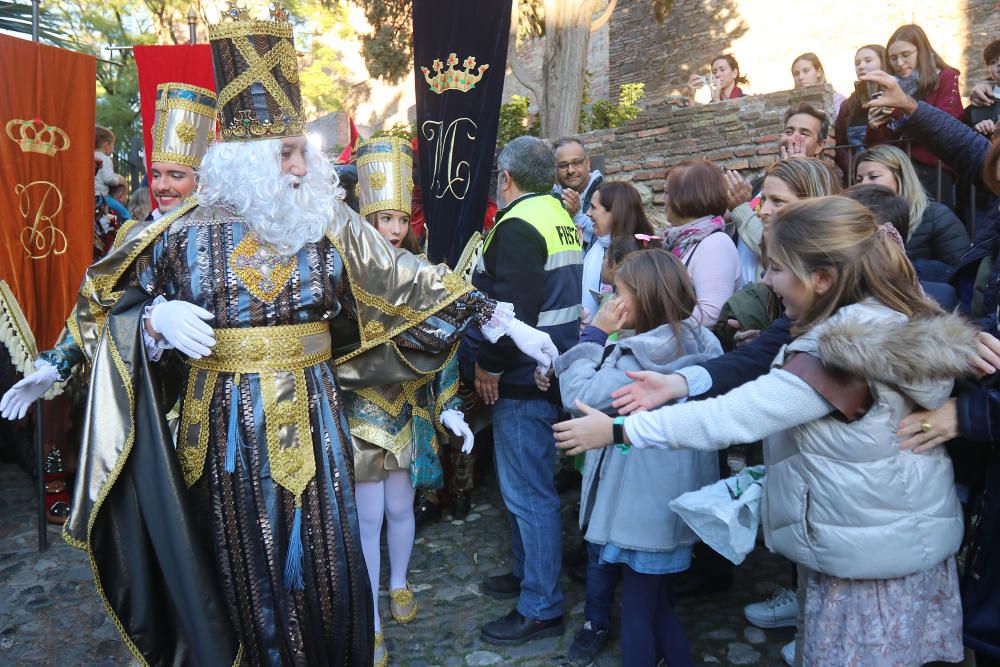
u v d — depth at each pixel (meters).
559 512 2.87
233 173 1.88
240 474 1.93
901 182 2.76
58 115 3.74
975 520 1.89
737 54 10.28
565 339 2.83
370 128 18.34
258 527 1.94
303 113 2.01
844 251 1.66
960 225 2.84
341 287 2.10
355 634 2.09
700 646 2.71
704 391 1.91
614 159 6.10
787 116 3.83
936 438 1.68
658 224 5.84
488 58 3.74
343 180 3.45
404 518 2.89
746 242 3.13
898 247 1.74
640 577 2.30
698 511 2.03
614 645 2.74
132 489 1.99
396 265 2.16
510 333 2.30
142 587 2.00
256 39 1.89
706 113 5.59
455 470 3.91
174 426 2.31
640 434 1.73
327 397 2.05
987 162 2.18
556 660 2.68
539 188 2.91
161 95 2.74
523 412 2.80
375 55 9.13
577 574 3.23
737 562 2.02
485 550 3.57
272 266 1.93
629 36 11.41
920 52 4.09
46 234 3.72
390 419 2.67
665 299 2.24
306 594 1.99
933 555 1.69
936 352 1.54
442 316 2.24
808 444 1.70
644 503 2.27
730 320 2.79
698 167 2.96
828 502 1.69
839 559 1.69
